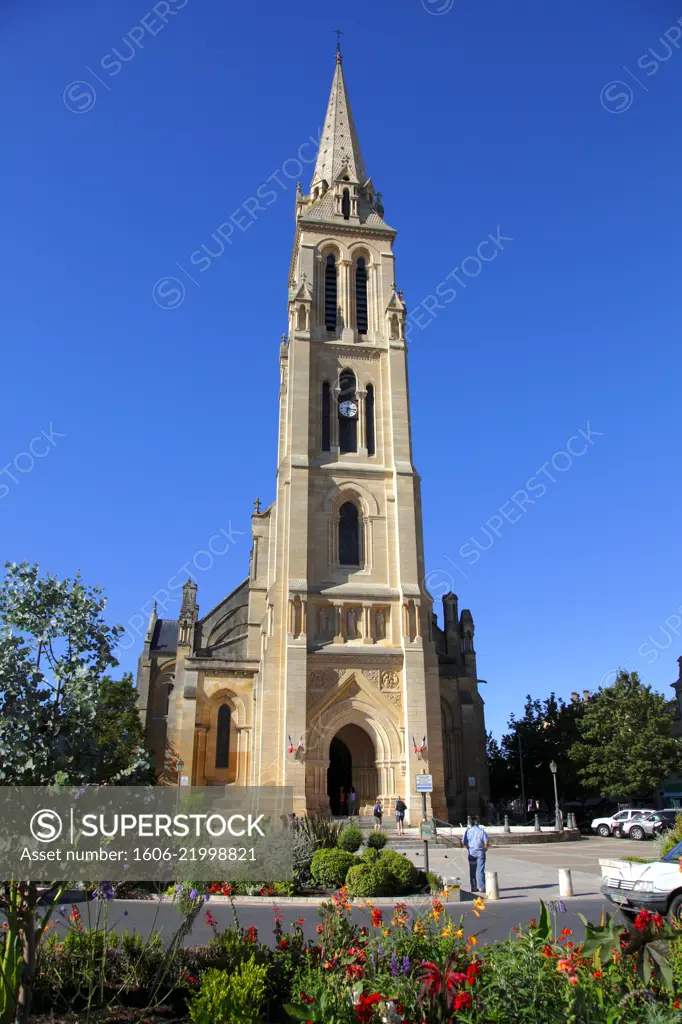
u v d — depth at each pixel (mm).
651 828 55125
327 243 69125
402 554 59156
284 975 12969
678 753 65375
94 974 13344
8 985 10984
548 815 79188
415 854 41625
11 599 13211
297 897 26953
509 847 46938
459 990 9742
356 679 55344
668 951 11062
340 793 61062
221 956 14055
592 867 35250
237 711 62188
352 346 65500
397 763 54094
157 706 87938
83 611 13336
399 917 14148
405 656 55969
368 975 11430
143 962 13867
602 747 66625
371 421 64562
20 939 11844
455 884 28594
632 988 9797
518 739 83938
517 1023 9500
